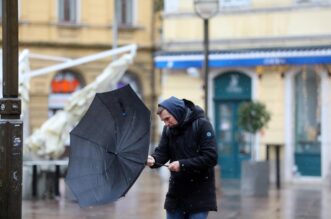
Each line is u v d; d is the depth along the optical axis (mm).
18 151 8828
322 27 22844
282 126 23172
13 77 8875
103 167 6961
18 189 8820
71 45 33469
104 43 33906
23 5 32750
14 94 8898
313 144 22875
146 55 34719
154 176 25078
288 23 23266
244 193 18234
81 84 33531
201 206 7066
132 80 34719
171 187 7211
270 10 23500
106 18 34062
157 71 34781
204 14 17859
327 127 22625
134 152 6906
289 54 22641
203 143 7047
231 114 23969
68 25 33469
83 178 6977
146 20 34781
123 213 14117
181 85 24688
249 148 23656
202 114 7215
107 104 7074
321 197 17953
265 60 22922
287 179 22938
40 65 32938
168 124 7121
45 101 32875
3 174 8773
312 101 22938
